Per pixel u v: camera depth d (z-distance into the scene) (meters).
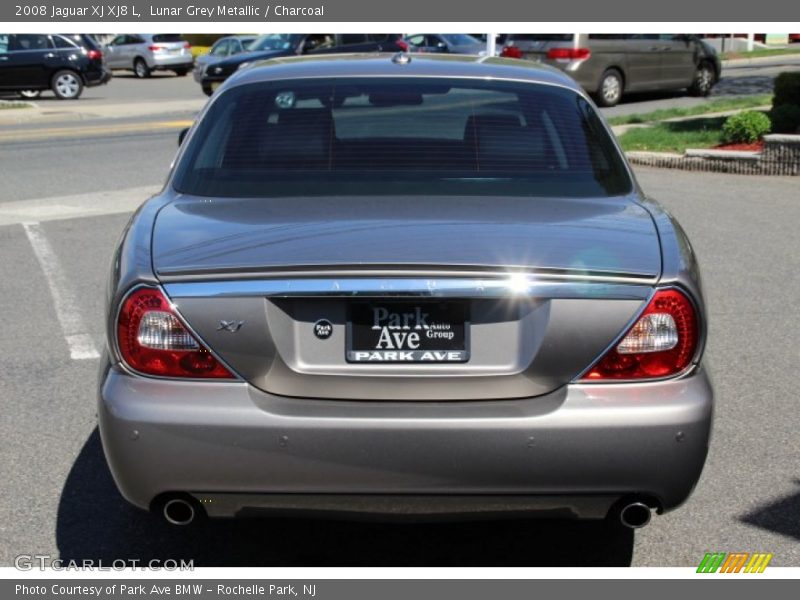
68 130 19.14
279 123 4.07
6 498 4.19
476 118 4.09
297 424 3.04
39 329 6.48
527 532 3.97
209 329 3.10
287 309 3.11
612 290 3.10
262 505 3.15
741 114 14.13
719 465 4.49
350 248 3.15
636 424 3.06
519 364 3.12
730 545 3.85
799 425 4.95
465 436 3.03
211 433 3.06
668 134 15.28
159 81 37.38
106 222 10.09
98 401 3.21
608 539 3.90
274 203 3.63
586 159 3.96
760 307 6.98
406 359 3.13
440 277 3.05
